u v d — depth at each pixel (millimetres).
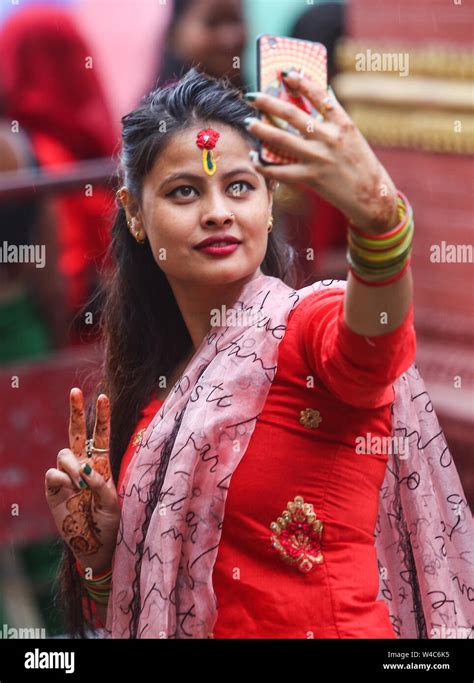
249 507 5711
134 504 6070
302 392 5691
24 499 11766
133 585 6133
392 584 6371
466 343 11039
